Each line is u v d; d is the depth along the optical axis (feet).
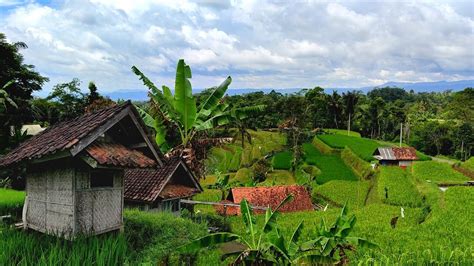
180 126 59.67
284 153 195.21
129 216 38.81
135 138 34.78
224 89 58.49
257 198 92.48
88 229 30.86
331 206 108.47
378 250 37.47
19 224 36.96
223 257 27.35
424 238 45.14
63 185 30.76
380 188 102.68
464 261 31.27
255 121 240.12
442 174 133.80
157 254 29.99
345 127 291.38
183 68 54.24
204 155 62.59
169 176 54.08
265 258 25.70
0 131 105.50
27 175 35.12
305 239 47.16
